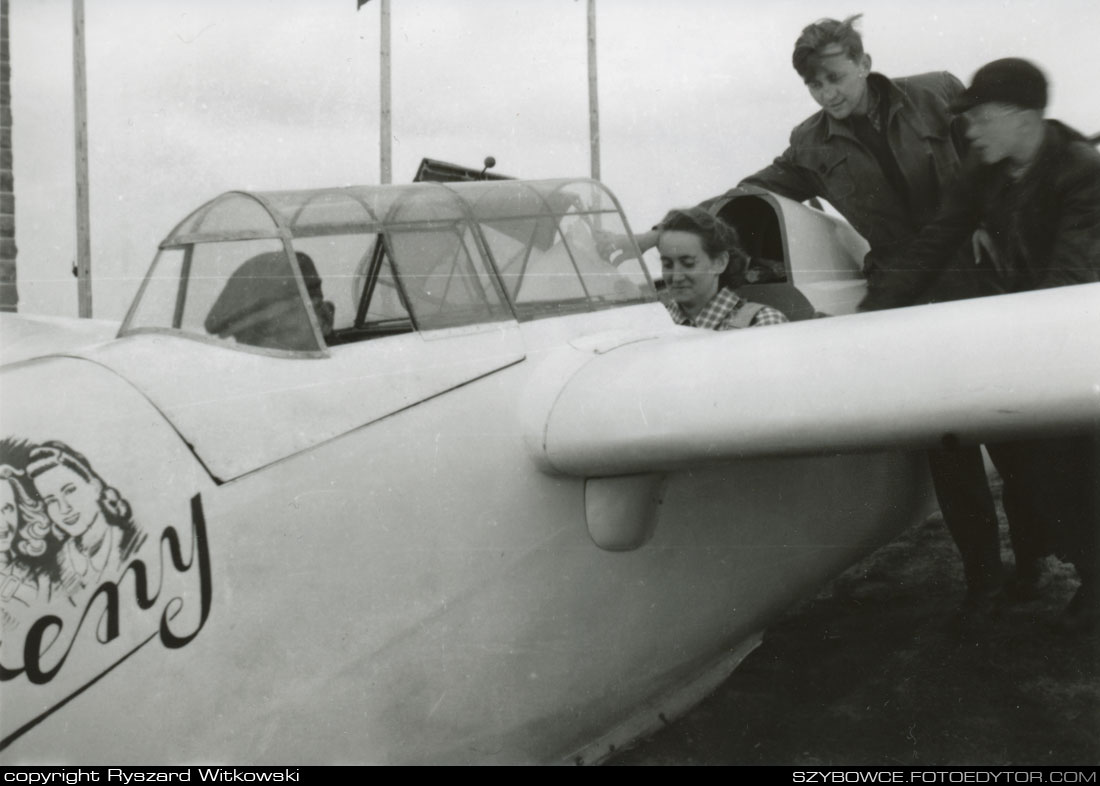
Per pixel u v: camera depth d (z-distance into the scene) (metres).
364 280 1.92
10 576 1.39
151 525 1.51
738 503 2.53
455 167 2.99
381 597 1.75
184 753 1.51
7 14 3.27
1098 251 2.65
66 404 1.55
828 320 2.04
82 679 1.42
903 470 3.25
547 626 2.05
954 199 3.03
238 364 1.70
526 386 2.06
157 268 1.90
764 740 2.48
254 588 1.59
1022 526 3.19
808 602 3.57
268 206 1.87
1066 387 1.63
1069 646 2.98
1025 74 2.77
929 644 3.08
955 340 1.78
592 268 2.38
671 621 2.37
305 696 1.65
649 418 1.90
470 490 1.90
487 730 1.96
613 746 2.34
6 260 3.34
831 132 3.44
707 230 2.81
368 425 1.77
